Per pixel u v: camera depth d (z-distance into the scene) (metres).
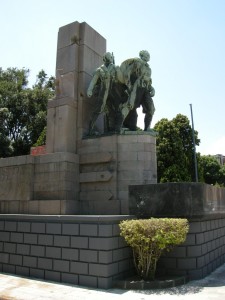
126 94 11.03
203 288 6.62
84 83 11.27
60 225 7.29
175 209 7.57
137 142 10.13
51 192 10.11
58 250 7.23
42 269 7.42
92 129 10.91
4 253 8.17
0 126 27.72
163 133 27.94
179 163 27.25
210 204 8.29
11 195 10.76
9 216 8.18
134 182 9.88
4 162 11.16
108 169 10.18
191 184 7.70
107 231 6.68
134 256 7.11
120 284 6.56
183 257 7.50
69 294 6.12
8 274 7.87
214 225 9.13
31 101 31.30
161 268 7.62
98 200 10.09
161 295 6.07
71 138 10.74
